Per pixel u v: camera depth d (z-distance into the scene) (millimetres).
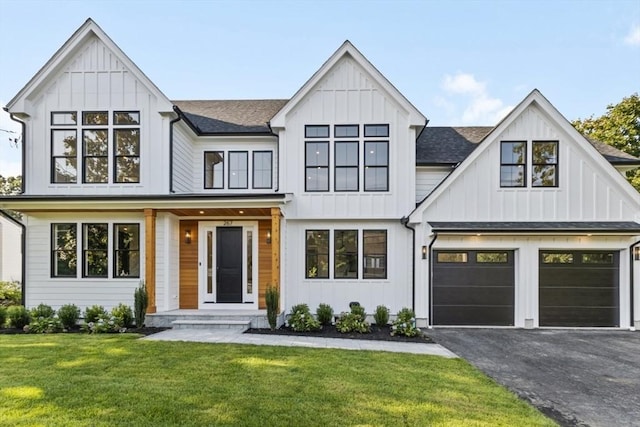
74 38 10562
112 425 3686
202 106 14422
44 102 10703
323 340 8211
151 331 8977
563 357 7340
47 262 10609
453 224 10328
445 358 6805
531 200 10586
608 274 10523
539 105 10570
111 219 10656
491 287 10664
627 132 21406
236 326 9516
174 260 10992
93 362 5871
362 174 11094
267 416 3949
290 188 11102
